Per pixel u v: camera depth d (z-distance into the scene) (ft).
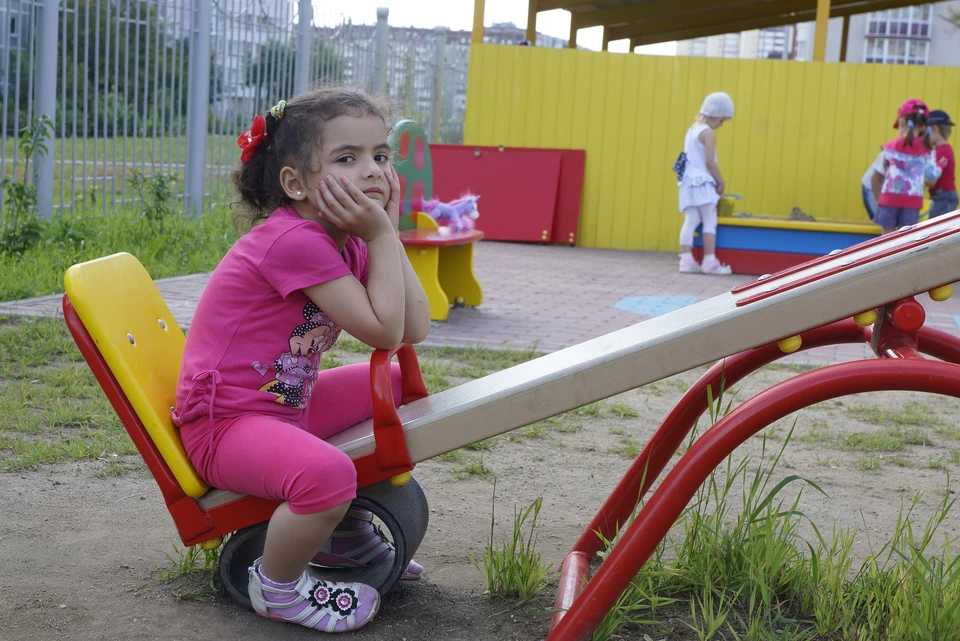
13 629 6.94
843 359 18.29
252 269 6.98
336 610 7.06
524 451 12.22
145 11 30.60
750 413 6.08
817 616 7.27
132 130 31.35
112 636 6.88
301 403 7.29
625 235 38.78
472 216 22.44
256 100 36.29
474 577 8.27
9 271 20.85
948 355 8.20
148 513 9.48
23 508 9.42
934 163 29.84
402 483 6.95
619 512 8.18
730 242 31.22
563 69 38.47
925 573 7.54
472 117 39.24
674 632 7.23
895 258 6.04
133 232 26.61
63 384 13.78
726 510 9.18
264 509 7.06
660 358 6.35
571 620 6.22
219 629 7.05
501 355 17.24
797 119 37.58
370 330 6.86
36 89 25.95
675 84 37.93
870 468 11.91
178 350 8.07
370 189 7.13
